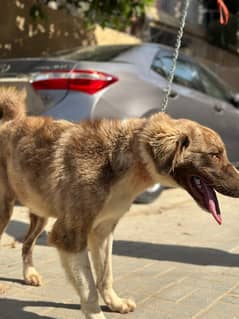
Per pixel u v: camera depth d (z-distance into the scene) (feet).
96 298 5.24
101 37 16.57
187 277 6.80
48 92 8.87
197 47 24.49
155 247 8.00
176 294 6.26
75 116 8.71
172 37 23.41
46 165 5.63
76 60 9.30
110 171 5.36
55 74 8.89
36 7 13.99
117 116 9.11
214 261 7.45
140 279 6.70
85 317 5.32
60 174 5.43
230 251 7.93
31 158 5.78
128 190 5.46
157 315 5.74
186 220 9.63
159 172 5.26
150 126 5.32
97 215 5.36
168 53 10.78
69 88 8.83
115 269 7.04
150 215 9.86
